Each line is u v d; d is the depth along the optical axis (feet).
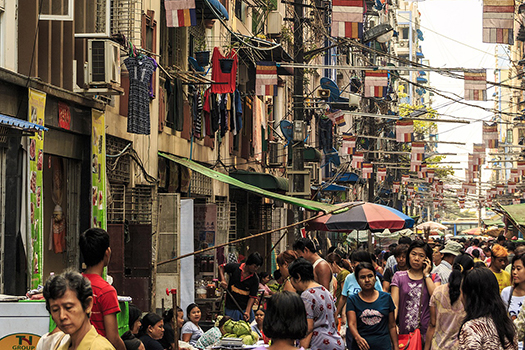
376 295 29.53
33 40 37.73
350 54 172.96
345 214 59.47
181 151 64.34
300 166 73.77
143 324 31.81
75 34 41.65
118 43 43.88
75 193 44.09
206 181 72.69
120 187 50.96
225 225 76.95
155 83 55.98
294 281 28.96
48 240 40.81
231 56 62.49
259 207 94.63
